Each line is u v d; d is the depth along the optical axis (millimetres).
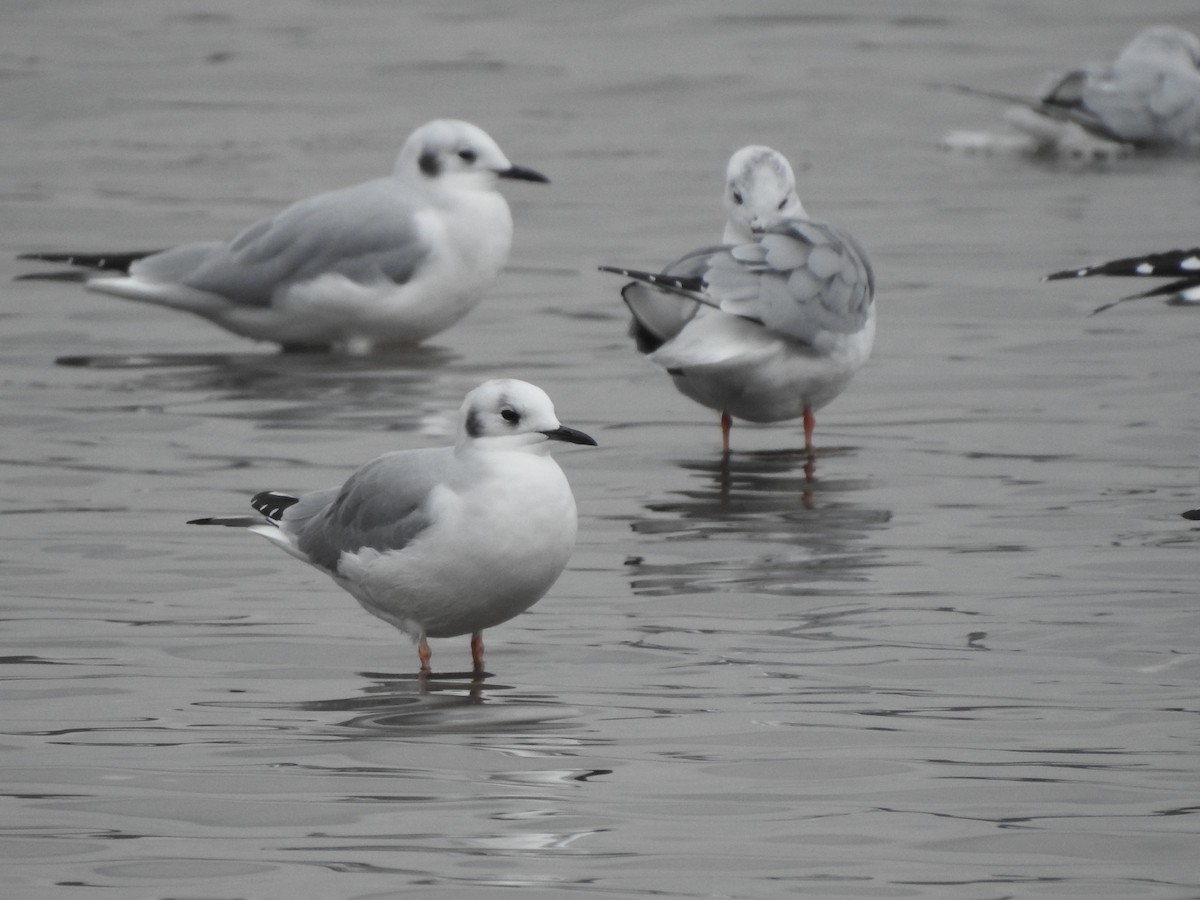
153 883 8164
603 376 17875
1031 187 26547
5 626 11523
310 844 8531
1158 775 9180
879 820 8750
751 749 9562
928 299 20266
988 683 10430
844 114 31000
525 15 38438
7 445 15555
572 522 10789
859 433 15883
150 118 30875
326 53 35344
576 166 27703
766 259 14602
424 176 19094
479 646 11000
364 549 10891
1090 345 18438
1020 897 8016
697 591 12055
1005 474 14555
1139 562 12430
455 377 17844
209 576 12523
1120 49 34562
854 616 11555
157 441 15648
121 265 19344
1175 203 25094
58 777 9281
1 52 35344
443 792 9078
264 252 18906
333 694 10453
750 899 8008
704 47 35562
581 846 8500
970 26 36906
